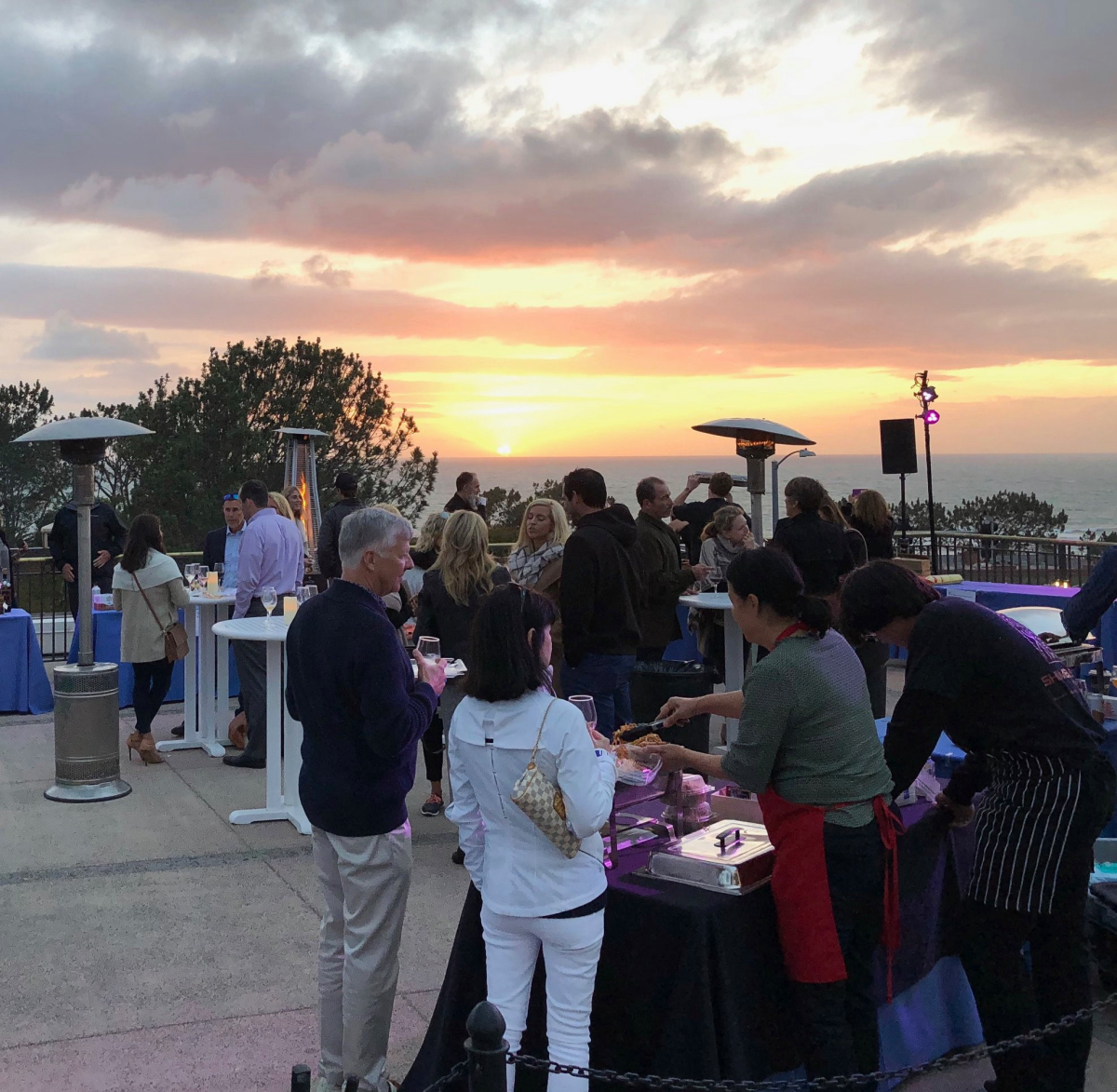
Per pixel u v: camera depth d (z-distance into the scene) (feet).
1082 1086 10.10
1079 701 10.00
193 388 81.00
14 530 86.94
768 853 9.44
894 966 10.61
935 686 9.71
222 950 14.23
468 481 29.12
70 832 18.88
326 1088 10.69
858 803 9.20
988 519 75.31
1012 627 10.07
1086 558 40.68
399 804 10.26
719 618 26.35
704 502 33.06
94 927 14.88
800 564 21.99
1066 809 9.66
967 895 10.29
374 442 86.69
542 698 8.44
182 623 24.73
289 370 84.17
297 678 10.21
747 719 9.21
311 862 17.52
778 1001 9.40
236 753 24.16
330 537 32.32
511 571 20.57
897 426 45.06
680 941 8.73
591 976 8.65
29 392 88.48
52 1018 12.34
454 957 9.78
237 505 26.35
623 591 18.70
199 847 18.17
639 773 9.61
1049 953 10.16
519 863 8.50
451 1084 9.61
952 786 11.03
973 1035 11.74
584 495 19.19
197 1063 11.41
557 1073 8.39
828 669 9.20
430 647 13.53
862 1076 8.12
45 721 27.66
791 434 29.40
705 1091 7.93
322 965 10.76
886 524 30.94
